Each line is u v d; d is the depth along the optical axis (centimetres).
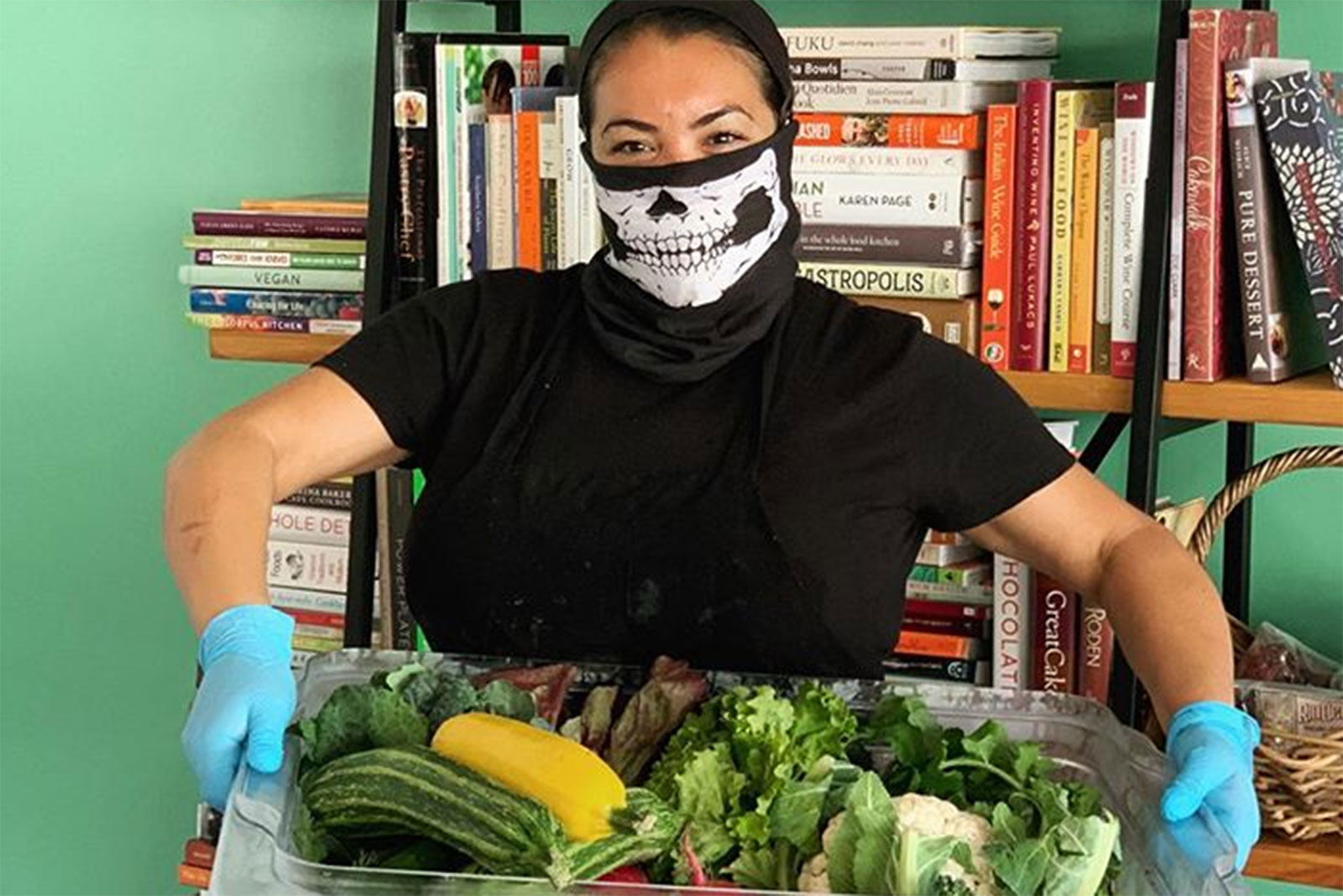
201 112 257
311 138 253
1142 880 114
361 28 248
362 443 163
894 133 194
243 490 148
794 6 226
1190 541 188
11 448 270
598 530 158
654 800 116
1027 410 161
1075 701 134
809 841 117
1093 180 187
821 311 163
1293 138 178
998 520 160
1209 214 180
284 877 105
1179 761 130
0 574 273
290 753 126
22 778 278
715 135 156
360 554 219
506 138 211
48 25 260
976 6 218
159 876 275
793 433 157
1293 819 180
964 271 193
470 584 162
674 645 159
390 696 125
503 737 118
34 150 263
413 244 216
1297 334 189
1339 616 209
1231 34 182
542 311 166
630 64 155
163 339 263
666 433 159
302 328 226
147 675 271
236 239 227
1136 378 183
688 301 158
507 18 239
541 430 161
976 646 201
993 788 125
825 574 156
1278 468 185
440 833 113
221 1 253
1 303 267
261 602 141
